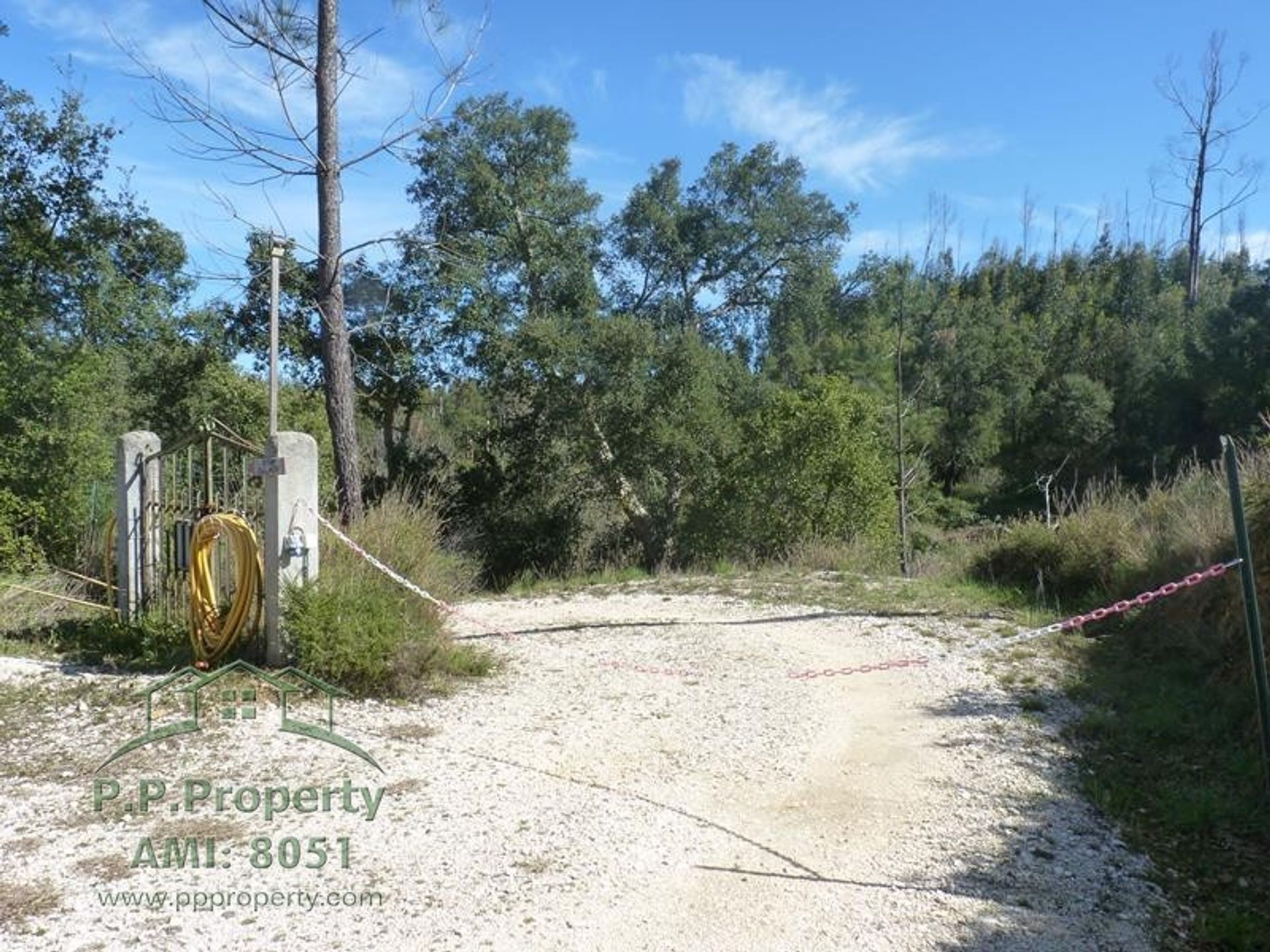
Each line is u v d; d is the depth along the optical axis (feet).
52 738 19.48
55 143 70.95
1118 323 164.55
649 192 105.81
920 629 33.14
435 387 86.12
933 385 136.98
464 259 66.54
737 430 83.46
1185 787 18.80
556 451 85.51
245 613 23.84
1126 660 27.96
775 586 43.29
